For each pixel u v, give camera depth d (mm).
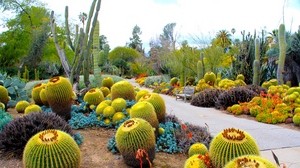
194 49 17734
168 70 21109
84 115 6133
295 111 7641
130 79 29812
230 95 9219
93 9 8727
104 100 6535
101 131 5379
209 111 8875
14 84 8203
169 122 5422
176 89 14023
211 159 3170
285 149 4938
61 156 3234
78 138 4645
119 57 38125
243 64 14422
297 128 6613
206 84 12672
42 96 6703
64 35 27516
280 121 7125
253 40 14664
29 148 3250
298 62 13719
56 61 27578
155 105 5215
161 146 4637
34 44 24188
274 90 9891
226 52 19797
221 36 23406
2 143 4270
